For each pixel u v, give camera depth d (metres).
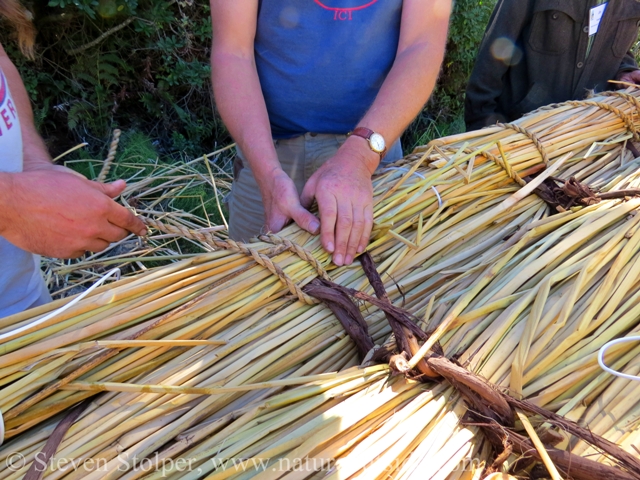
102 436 0.56
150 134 3.14
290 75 1.19
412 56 1.09
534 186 1.00
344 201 0.85
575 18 1.79
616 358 0.69
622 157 1.20
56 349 0.59
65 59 2.86
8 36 2.53
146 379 0.62
